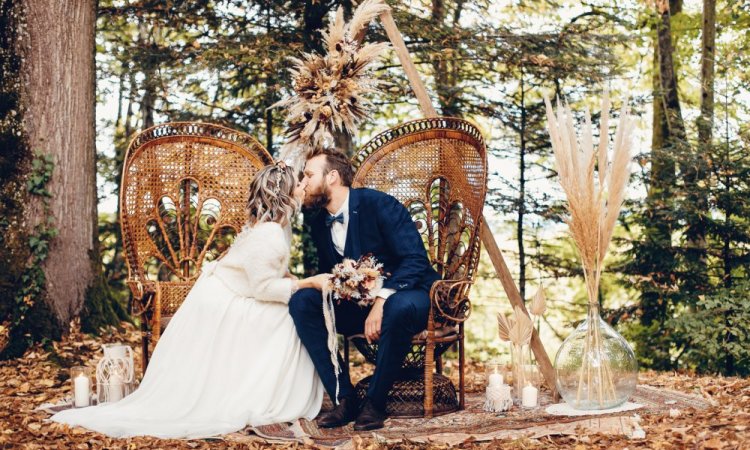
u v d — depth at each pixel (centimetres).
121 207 448
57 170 598
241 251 391
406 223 410
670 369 767
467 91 873
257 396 369
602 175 395
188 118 845
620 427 352
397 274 393
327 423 375
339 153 423
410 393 404
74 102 607
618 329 848
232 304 386
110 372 412
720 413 369
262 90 850
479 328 1387
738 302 650
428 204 457
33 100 594
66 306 596
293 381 381
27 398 442
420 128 462
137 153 462
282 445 340
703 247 743
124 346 421
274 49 780
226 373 378
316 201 416
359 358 756
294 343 385
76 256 606
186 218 478
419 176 460
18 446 322
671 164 792
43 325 579
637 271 767
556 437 350
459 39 818
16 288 575
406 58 463
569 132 399
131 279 430
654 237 761
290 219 401
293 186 402
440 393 409
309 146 444
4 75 594
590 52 838
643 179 799
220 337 382
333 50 452
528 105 866
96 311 615
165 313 444
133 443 331
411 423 385
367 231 411
